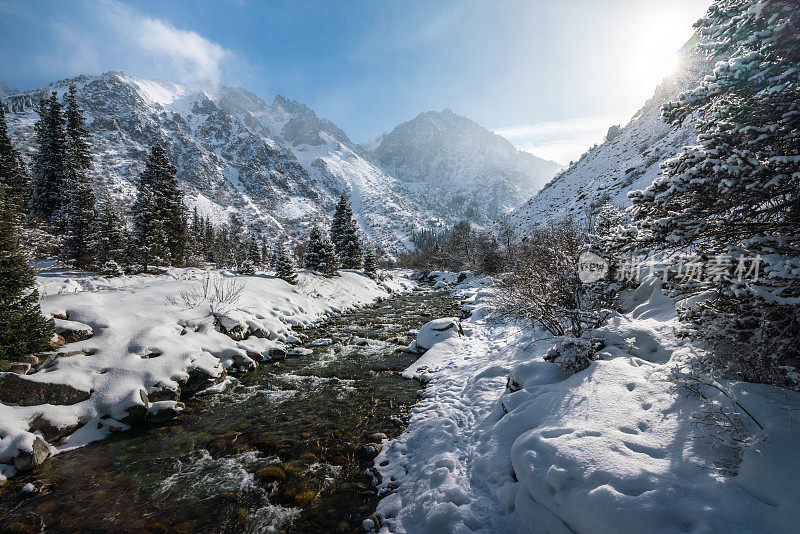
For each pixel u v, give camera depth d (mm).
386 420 6871
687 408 3861
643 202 4461
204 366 8750
